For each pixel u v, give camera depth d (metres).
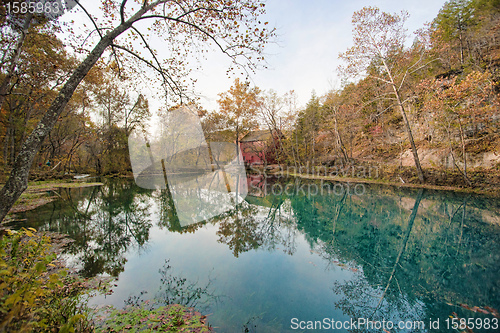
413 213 8.62
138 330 2.51
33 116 17.61
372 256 5.06
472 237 6.04
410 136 14.52
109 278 3.80
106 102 22.97
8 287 1.55
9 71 6.00
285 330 2.65
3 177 13.40
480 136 13.70
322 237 6.37
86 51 4.73
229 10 4.39
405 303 3.30
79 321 2.13
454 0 22.86
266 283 3.71
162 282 3.65
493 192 11.17
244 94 27.48
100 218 8.10
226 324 2.72
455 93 11.97
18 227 6.80
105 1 4.35
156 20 5.13
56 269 4.10
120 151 21.45
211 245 5.11
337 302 3.28
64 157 23.52
